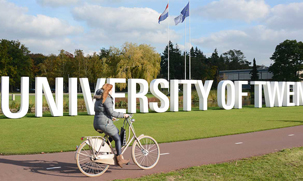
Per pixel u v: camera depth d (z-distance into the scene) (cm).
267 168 572
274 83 2639
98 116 553
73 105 1827
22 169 591
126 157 698
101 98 548
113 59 4494
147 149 648
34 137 1017
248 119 1623
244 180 496
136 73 4341
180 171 554
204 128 1250
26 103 1680
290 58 5912
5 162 650
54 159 681
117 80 1933
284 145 848
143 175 541
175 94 2153
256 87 2602
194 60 9662
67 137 1020
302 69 5756
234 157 690
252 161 632
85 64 5950
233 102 2406
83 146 548
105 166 564
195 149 793
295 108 2491
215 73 9569
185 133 1102
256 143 886
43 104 2784
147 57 4406
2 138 995
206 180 495
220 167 581
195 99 4238
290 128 1245
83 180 516
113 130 561
